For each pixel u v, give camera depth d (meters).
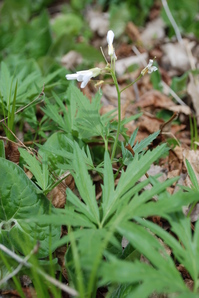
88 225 0.36
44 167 0.44
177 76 0.80
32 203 0.42
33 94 0.52
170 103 0.65
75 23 0.97
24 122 0.60
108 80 0.76
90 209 0.37
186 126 0.63
